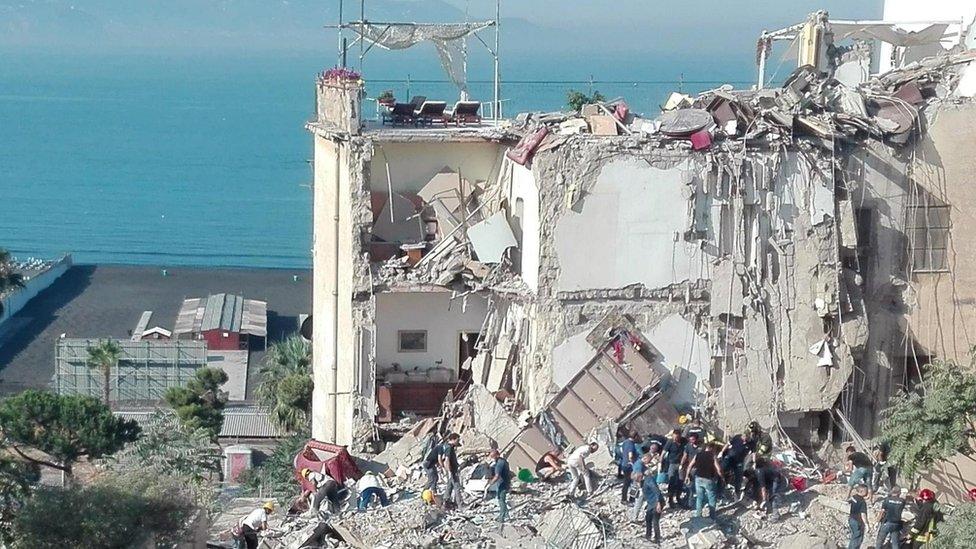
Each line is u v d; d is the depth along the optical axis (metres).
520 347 33.66
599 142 31.34
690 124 31.61
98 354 86.62
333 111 35.62
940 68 34.31
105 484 33.19
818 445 33.09
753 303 32.00
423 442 32.31
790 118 31.91
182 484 35.31
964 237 32.88
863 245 32.88
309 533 28.12
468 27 39.00
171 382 91.94
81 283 139.50
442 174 35.31
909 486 31.52
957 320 33.16
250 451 66.38
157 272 148.12
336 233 35.16
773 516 28.19
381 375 35.44
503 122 36.41
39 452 52.41
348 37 37.56
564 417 31.36
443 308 35.50
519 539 27.19
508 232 33.97
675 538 27.16
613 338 31.83
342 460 31.66
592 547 26.77
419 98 38.78
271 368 78.25
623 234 31.67
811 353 32.31
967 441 30.97
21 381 98.75
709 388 32.31
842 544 27.31
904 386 33.56
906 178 32.62
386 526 27.98
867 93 33.44
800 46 34.75
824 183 31.97
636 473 27.50
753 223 31.91
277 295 135.12
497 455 27.80
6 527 32.84
